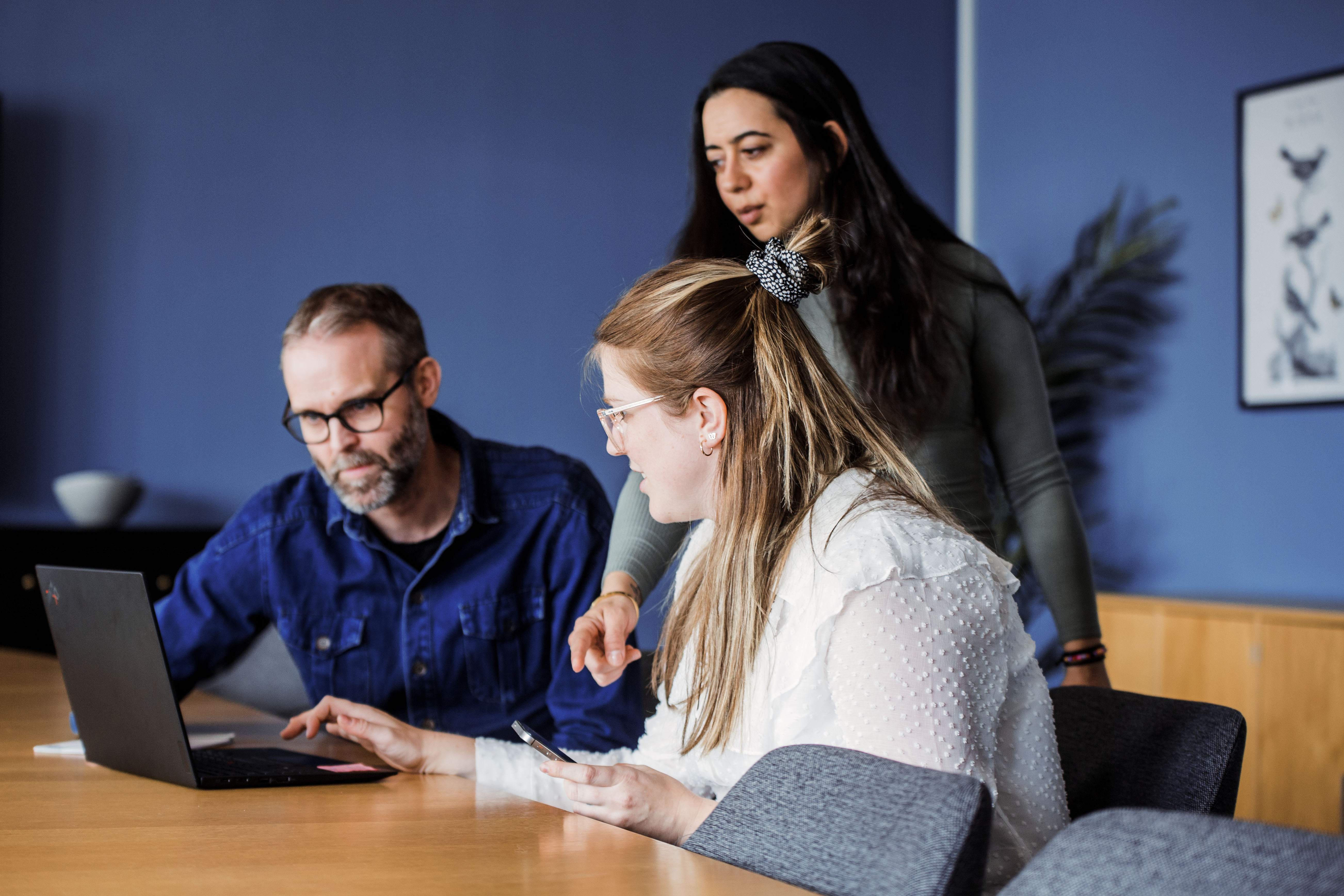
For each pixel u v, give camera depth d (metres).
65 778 1.22
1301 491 3.83
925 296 1.83
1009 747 1.07
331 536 1.84
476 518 1.80
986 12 4.82
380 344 1.71
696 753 1.30
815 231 1.27
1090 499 4.30
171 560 3.31
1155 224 4.22
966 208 4.86
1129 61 4.35
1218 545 4.01
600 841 0.94
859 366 1.81
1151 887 0.63
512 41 4.13
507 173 4.11
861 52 4.70
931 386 1.80
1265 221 3.94
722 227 2.08
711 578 1.20
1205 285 4.09
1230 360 4.01
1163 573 4.13
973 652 1.03
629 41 4.30
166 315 3.69
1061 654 4.05
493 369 4.05
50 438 3.56
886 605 1.02
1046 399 1.94
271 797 1.13
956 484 1.87
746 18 4.49
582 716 1.72
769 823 0.84
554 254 4.16
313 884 0.80
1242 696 3.36
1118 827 0.66
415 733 1.35
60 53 3.60
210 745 1.46
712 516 1.24
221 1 3.78
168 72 3.71
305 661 1.83
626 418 1.22
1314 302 3.82
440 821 1.02
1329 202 3.80
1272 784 3.28
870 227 1.87
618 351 1.23
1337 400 3.75
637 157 4.30
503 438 4.05
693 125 2.08
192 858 0.87
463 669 1.82
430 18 4.03
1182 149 4.18
